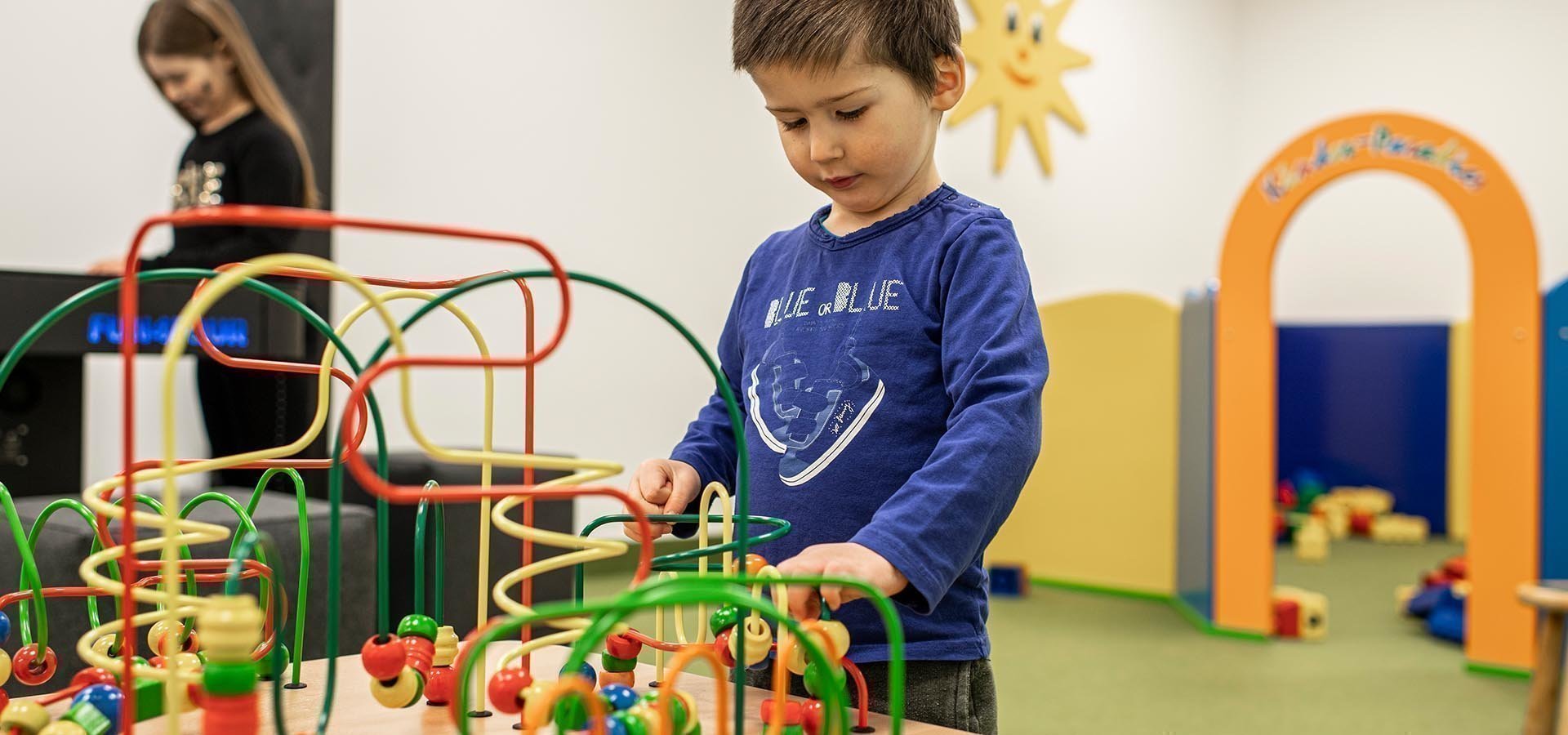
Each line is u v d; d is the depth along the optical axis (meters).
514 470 1.97
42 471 1.90
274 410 2.19
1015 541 3.49
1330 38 5.07
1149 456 3.23
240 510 0.70
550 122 3.07
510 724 0.63
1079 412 3.38
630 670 0.70
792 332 0.89
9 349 1.57
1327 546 4.30
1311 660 2.43
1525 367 2.31
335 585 0.57
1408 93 4.94
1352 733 1.89
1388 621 2.87
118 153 2.52
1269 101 5.19
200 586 1.22
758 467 0.88
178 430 2.54
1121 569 3.28
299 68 2.62
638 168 3.24
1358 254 5.07
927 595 0.64
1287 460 4.95
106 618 1.17
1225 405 2.71
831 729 0.57
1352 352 4.85
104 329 1.63
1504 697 2.14
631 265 3.23
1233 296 2.71
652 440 3.29
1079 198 4.41
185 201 2.11
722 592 0.47
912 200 0.88
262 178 2.07
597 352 3.17
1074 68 4.34
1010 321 0.77
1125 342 3.30
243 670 0.47
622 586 2.96
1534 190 4.70
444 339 2.92
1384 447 4.80
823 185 0.85
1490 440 2.33
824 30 0.77
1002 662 2.38
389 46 2.80
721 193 3.41
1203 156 5.01
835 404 0.84
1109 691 2.14
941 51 0.84
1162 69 4.79
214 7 2.13
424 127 2.87
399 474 1.91
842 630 0.60
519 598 1.89
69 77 2.45
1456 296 4.85
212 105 2.12
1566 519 2.27
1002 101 4.08
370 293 0.47
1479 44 4.80
